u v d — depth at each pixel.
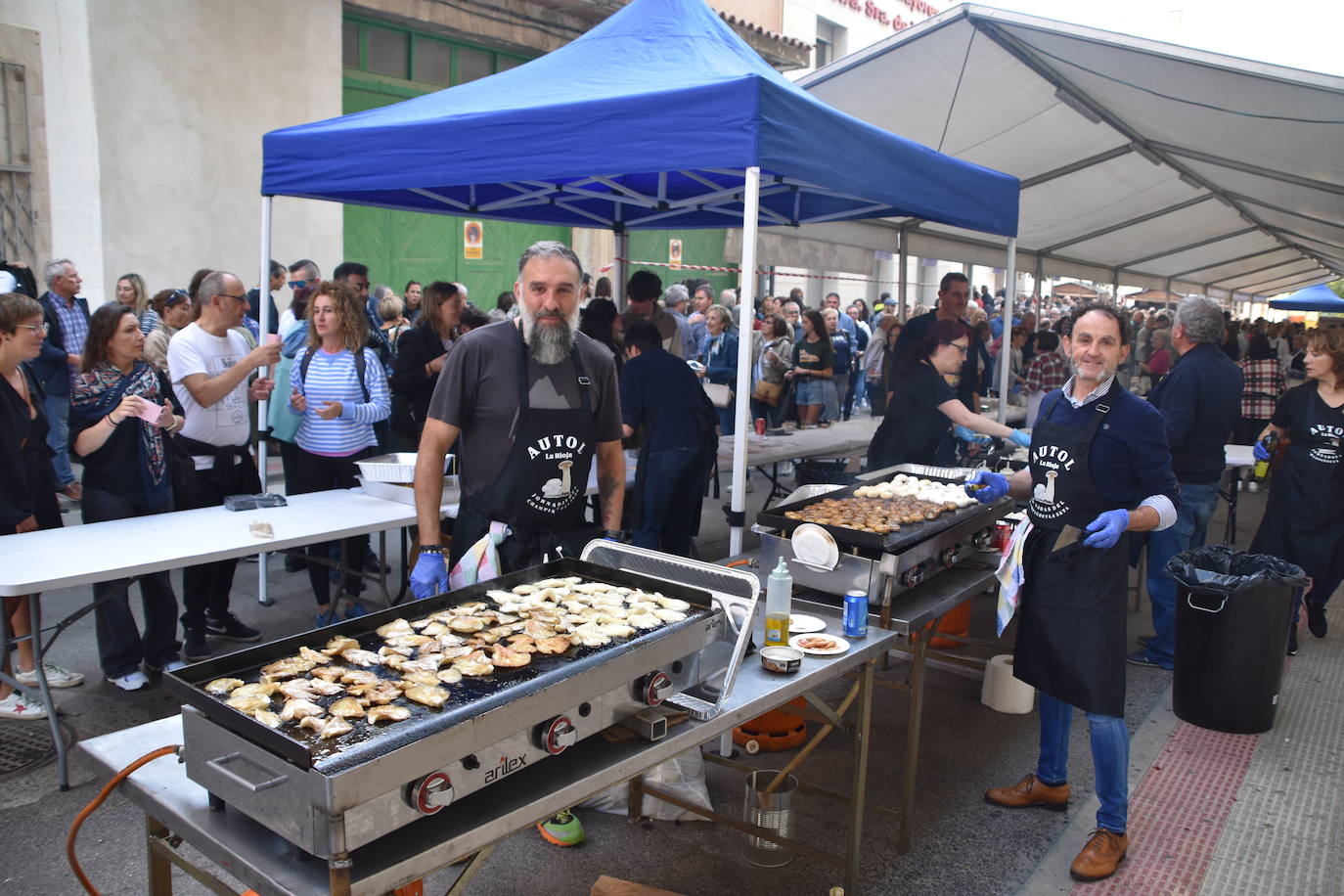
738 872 2.90
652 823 3.16
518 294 2.68
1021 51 6.36
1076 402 2.95
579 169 3.71
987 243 11.23
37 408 3.79
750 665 2.42
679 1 4.52
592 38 4.60
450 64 11.21
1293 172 7.71
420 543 2.68
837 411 10.27
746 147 3.32
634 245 14.16
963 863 2.98
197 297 4.64
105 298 7.54
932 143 8.26
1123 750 2.91
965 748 3.81
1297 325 18.72
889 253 9.67
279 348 4.23
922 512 3.46
